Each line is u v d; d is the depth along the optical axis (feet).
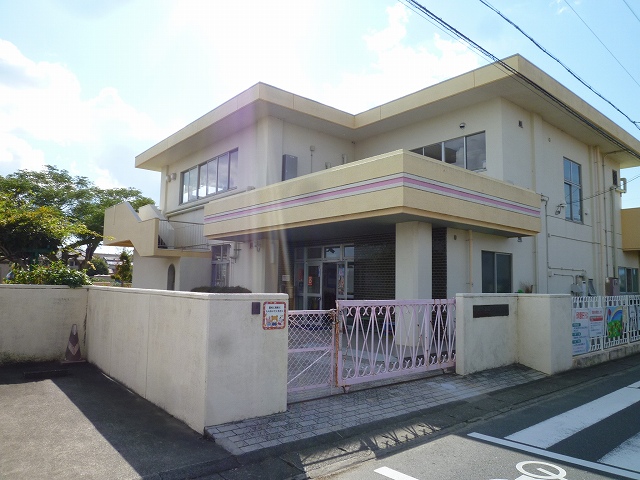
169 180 68.90
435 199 32.24
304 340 20.89
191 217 62.69
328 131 54.44
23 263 41.34
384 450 16.52
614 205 65.87
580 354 33.42
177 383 18.47
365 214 32.94
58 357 29.14
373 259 44.34
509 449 16.65
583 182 58.75
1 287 27.61
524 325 31.04
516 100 45.29
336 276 48.39
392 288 42.24
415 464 15.24
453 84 43.91
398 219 33.88
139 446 15.52
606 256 61.57
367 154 56.70
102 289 27.55
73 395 21.50
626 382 28.53
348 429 17.95
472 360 27.71
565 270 52.95
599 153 61.72
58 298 29.35
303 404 20.24
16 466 13.76
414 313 25.86
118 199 108.78
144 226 56.39
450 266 38.50
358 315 23.04
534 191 45.60
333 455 15.85
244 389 17.78
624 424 19.69
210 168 59.67
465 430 18.93
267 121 49.14
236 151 54.49
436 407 21.53
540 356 30.04
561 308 31.04
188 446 15.62
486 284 42.50
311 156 53.31
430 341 26.99
